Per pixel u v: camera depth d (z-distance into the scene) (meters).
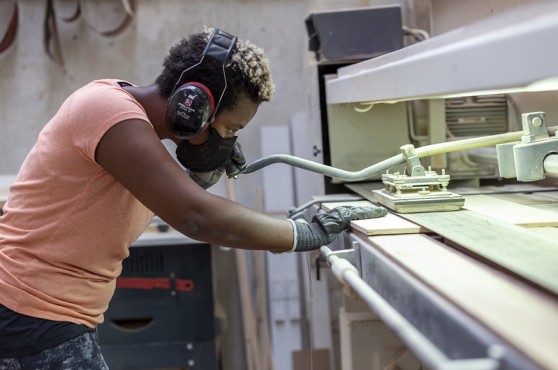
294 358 2.80
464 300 0.84
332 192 2.07
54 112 3.02
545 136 1.46
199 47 1.26
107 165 1.20
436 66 0.89
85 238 1.31
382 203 1.57
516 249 1.06
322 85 2.12
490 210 1.48
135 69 3.02
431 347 0.73
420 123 2.08
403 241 1.20
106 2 2.97
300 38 3.07
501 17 0.91
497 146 1.53
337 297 1.98
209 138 1.33
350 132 2.04
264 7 3.05
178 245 2.49
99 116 1.20
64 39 2.98
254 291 3.12
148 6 3.00
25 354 1.34
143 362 2.52
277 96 3.10
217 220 1.17
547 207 1.51
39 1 2.96
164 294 2.51
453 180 2.02
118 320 2.56
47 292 1.33
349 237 1.35
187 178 1.18
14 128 3.01
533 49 0.64
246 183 3.11
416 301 0.91
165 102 1.28
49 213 1.31
